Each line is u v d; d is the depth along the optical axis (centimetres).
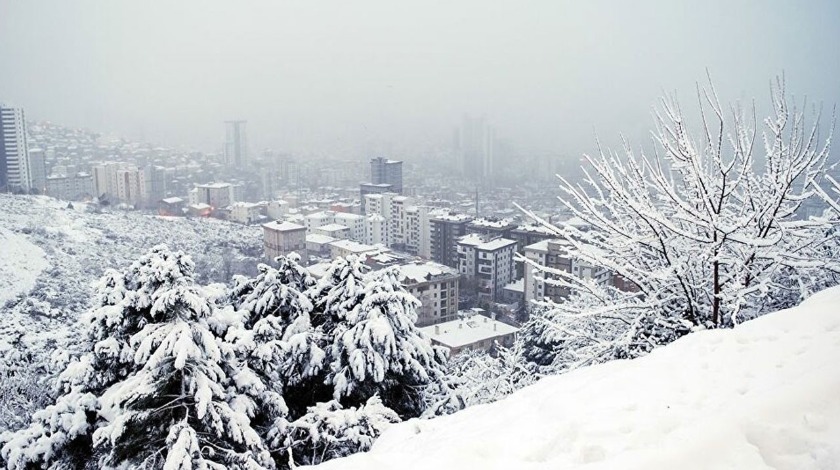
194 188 15962
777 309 1039
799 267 916
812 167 920
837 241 1042
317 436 1011
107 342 1070
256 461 995
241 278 1509
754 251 911
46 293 5050
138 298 1052
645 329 1012
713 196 902
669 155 934
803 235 908
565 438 477
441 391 1443
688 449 399
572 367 1036
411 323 1424
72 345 1258
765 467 372
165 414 1002
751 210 964
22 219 7769
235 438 963
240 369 1098
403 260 8531
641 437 448
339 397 1272
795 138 856
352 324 1352
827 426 384
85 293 5234
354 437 988
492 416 607
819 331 561
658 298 1002
